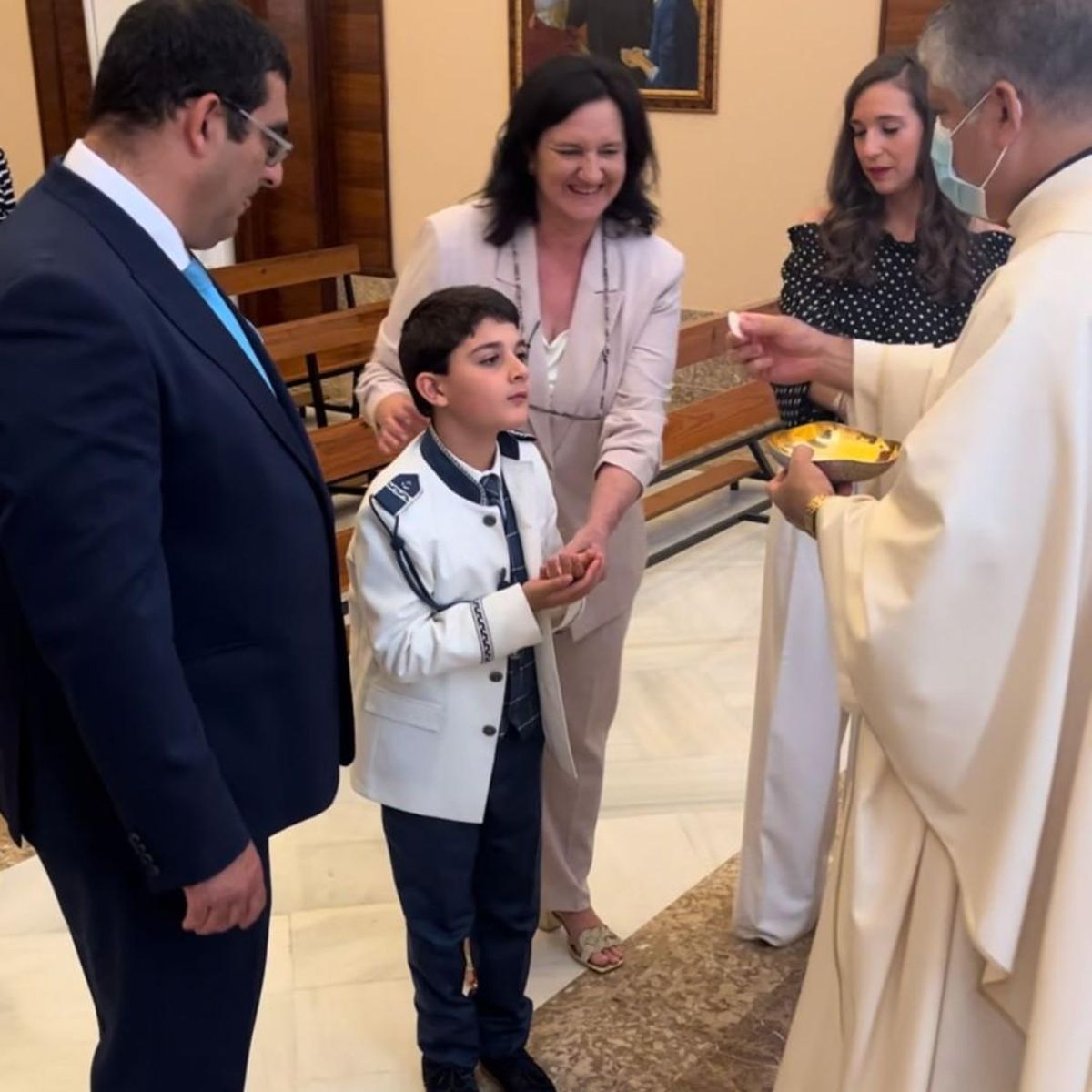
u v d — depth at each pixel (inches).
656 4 200.5
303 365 209.9
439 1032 80.2
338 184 236.5
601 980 95.0
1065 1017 52.9
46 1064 86.9
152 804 52.2
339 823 115.3
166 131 52.7
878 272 89.0
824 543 59.8
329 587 62.2
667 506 172.7
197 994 60.7
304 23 224.1
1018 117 54.2
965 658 54.0
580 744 91.7
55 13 233.9
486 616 71.4
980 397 52.5
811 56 192.7
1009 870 54.1
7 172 127.0
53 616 49.6
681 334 153.4
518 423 71.7
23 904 103.8
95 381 48.9
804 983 65.9
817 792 94.3
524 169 80.5
